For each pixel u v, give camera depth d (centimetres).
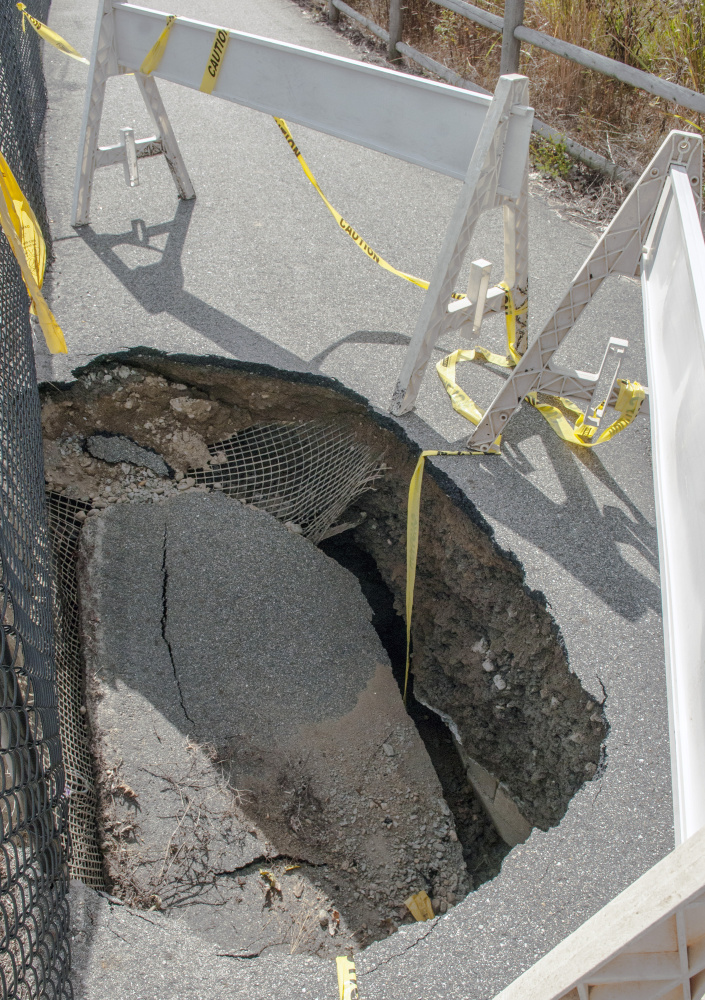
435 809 301
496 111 269
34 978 171
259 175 520
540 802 281
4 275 309
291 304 394
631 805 212
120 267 414
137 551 329
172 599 321
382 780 301
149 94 422
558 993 102
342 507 351
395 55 686
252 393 352
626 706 237
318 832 283
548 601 267
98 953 190
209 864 263
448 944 188
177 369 351
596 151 529
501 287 344
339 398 343
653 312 233
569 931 188
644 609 263
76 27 712
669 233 233
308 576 342
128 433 351
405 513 339
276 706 307
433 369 362
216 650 313
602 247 264
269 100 347
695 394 170
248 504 349
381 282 418
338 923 262
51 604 282
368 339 372
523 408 344
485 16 558
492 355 373
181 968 187
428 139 299
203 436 359
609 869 199
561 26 546
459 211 287
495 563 288
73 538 332
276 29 744
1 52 409
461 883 285
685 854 91
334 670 324
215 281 408
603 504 298
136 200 480
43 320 289
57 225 450
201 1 810
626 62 525
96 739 281
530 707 282
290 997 181
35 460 293
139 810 269
